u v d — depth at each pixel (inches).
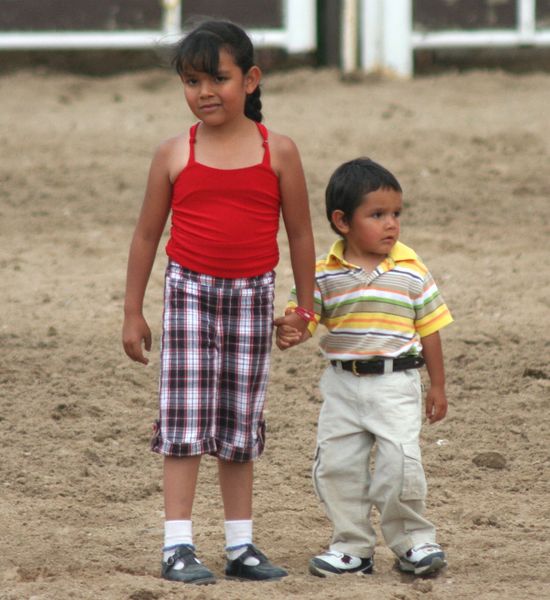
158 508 812.6
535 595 655.1
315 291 685.9
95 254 1403.8
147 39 2519.7
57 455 889.5
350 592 644.7
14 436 917.2
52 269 1338.6
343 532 685.3
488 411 975.0
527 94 2320.4
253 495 829.2
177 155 669.9
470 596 651.5
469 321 1168.8
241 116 670.5
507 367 1053.8
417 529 682.2
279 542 746.8
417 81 2452.0
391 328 675.4
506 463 888.3
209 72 650.2
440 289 1269.7
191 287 668.1
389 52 2470.5
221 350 671.1
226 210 662.5
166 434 665.0
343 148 1870.1
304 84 2386.8
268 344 679.7
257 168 663.8
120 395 996.6
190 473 669.9
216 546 739.4
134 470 876.6
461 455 900.0
